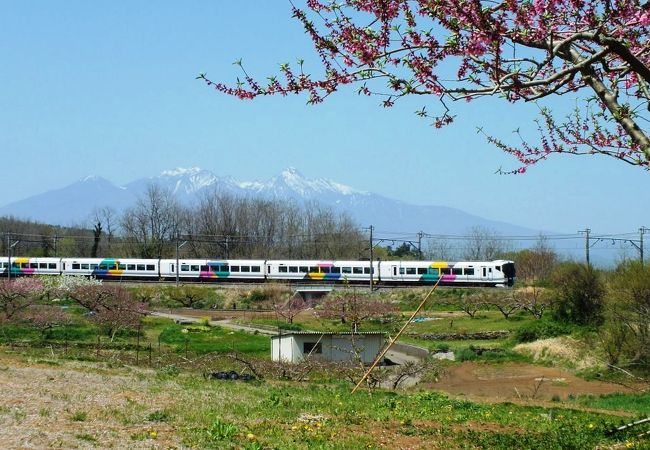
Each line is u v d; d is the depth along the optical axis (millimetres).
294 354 45000
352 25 11430
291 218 115438
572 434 17531
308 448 13766
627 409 30719
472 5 10695
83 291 67188
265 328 63375
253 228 113312
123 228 118812
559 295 57406
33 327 55031
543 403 30031
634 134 12406
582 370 44625
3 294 64062
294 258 108750
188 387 23781
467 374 44844
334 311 66312
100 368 28000
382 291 80375
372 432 16531
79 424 14609
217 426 14500
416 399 24906
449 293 78688
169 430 14641
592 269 56312
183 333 57281
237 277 87875
